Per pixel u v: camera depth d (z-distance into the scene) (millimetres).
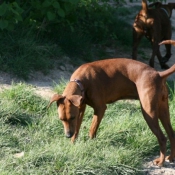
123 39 18781
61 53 15992
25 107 12539
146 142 11156
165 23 17016
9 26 14891
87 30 18016
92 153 10445
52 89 14000
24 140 11055
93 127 10836
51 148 10461
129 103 13414
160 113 10664
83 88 10461
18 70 14438
